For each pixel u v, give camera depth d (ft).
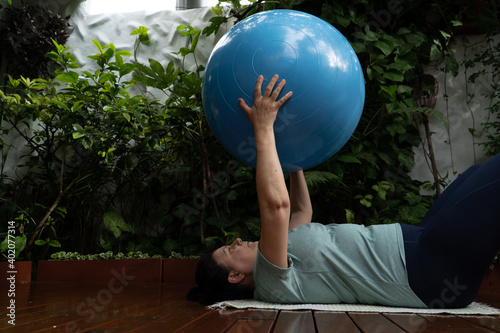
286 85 3.87
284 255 4.19
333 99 3.95
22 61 11.12
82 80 8.82
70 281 8.03
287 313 3.95
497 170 3.83
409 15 9.80
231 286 4.79
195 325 3.31
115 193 10.44
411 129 9.64
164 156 10.39
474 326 3.29
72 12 11.87
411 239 4.26
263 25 4.11
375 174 8.91
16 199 10.30
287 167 4.41
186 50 9.84
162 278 8.04
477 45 9.90
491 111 9.34
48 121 9.52
